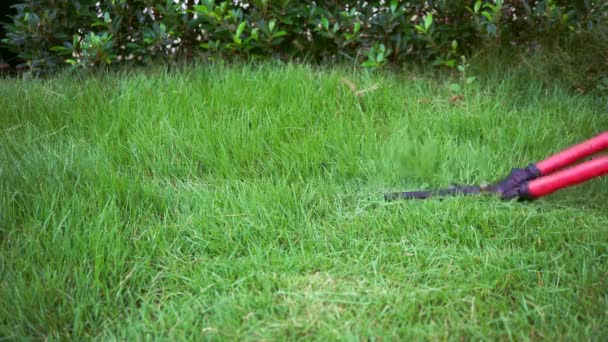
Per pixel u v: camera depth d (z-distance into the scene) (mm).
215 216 3027
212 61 4652
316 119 3963
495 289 2604
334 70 4469
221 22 4559
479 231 2977
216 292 2580
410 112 4062
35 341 2371
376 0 4758
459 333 2363
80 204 3006
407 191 3312
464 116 3945
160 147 3605
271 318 2443
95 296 2529
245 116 3889
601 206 3234
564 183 2965
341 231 2994
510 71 4586
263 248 2869
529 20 4707
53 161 3359
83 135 3779
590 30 4535
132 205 3127
